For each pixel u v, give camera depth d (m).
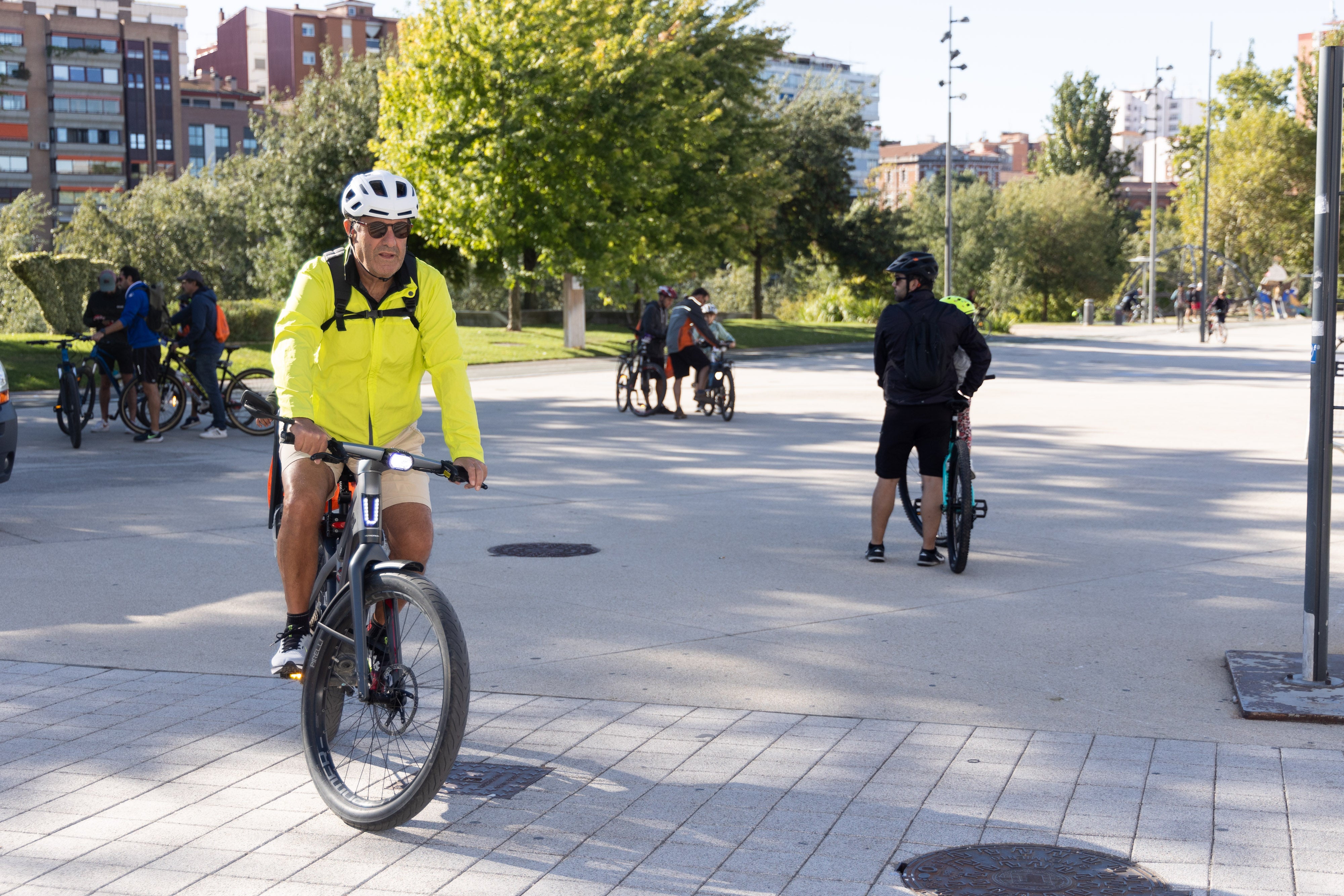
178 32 115.81
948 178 43.41
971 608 6.70
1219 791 4.04
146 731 4.73
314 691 4.01
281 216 40.47
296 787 4.16
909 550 8.33
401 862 3.56
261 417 4.16
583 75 32.44
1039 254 79.56
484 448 14.03
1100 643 5.96
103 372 15.08
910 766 4.30
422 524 4.12
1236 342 44.44
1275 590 7.07
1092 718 4.84
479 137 32.28
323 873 3.50
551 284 49.72
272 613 6.59
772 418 17.41
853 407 19.12
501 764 4.33
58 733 4.71
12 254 46.03
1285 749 4.46
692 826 3.79
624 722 4.80
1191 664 5.61
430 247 40.25
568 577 7.45
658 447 14.06
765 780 4.17
